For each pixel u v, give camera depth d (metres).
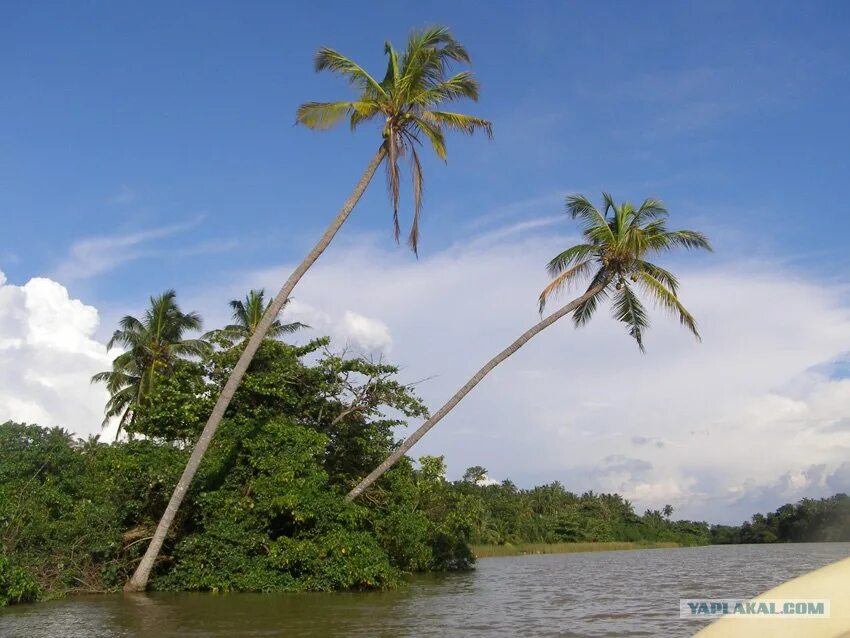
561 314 27.52
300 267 24.06
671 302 26.78
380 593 24.67
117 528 24.84
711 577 33.47
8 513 22.80
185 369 28.42
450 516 33.66
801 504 112.12
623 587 28.17
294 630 15.73
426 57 24.34
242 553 24.67
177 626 16.39
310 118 23.64
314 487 25.25
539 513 112.56
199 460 23.67
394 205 23.95
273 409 28.38
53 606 20.39
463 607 20.31
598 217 28.14
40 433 29.09
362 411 30.58
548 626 16.36
